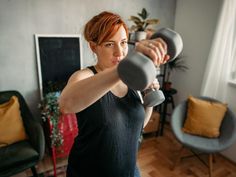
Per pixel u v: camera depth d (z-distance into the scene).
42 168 2.10
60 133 2.01
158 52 0.47
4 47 2.02
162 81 2.90
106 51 0.69
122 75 0.46
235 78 2.32
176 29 2.98
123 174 0.81
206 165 2.23
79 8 2.27
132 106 0.75
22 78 2.19
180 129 2.16
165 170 2.14
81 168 0.79
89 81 0.52
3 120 1.76
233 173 2.14
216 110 2.11
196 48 2.69
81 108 0.58
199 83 2.71
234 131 1.94
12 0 1.94
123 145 0.75
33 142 1.76
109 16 0.68
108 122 0.69
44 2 2.09
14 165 1.61
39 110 2.36
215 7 2.39
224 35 2.20
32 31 2.11
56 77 2.32
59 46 2.26
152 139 2.72
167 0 2.84
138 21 2.35
